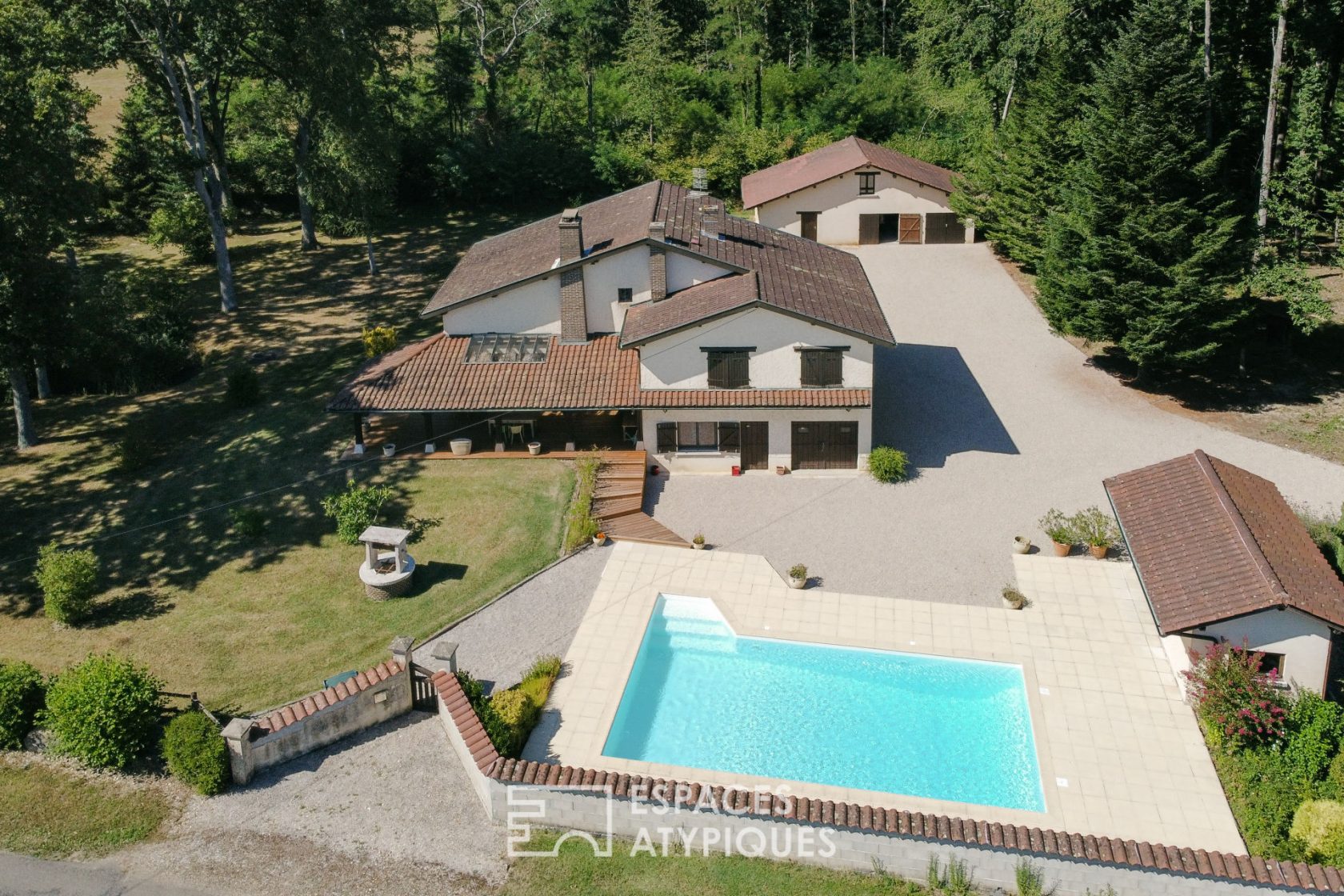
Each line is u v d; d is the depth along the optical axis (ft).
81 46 165.78
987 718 100.07
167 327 172.24
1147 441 144.46
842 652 108.99
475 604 115.85
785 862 82.58
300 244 227.40
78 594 112.27
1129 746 94.73
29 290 133.90
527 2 267.18
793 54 309.63
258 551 124.77
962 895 79.00
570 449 142.82
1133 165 144.25
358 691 94.99
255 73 203.51
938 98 263.70
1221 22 176.45
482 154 249.14
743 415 138.10
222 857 83.76
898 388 160.86
